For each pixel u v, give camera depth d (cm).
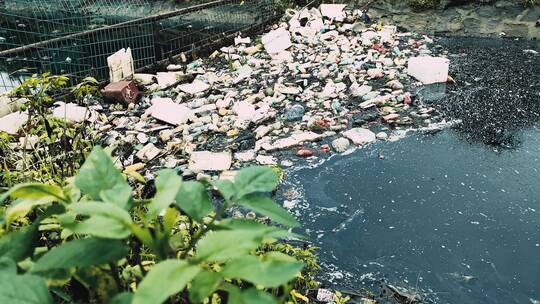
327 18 840
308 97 566
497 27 771
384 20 829
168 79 630
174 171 125
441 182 416
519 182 413
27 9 862
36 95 302
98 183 125
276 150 462
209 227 129
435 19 802
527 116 518
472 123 507
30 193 129
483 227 363
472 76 618
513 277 316
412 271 321
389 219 373
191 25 799
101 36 684
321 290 291
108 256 111
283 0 877
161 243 113
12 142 409
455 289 307
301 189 408
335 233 358
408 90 581
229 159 438
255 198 137
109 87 564
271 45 722
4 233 135
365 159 451
